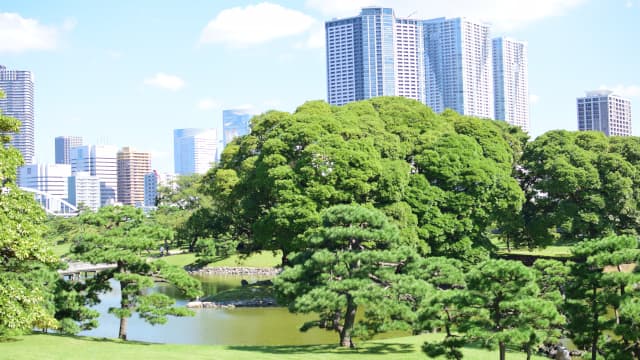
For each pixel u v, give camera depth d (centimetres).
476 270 2644
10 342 3284
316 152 5294
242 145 7138
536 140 7238
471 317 2873
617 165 6612
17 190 2561
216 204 7850
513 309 2625
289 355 3122
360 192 5247
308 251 3684
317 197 5234
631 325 2514
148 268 3769
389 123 6775
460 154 5791
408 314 3141
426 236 5425
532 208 7062
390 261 3375
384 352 3281
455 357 2838
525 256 7150
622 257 2533
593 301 2725
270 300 5844
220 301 5956
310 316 5134
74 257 3744
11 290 2347
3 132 2650
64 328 3584
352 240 3506
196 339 4244
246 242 7656
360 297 3125
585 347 2877
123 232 3919
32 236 2414
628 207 6525
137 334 4497
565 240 7094
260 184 5666
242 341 4131
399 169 5416
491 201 5931
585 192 6594
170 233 4000
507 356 3262
